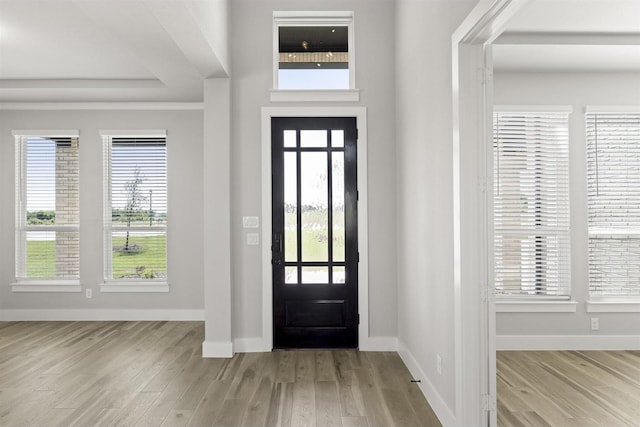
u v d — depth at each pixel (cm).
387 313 405
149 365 362
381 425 254
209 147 391
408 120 353
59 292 532
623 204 408
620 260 408
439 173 268
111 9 267
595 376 335
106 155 538
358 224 406
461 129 229
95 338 449
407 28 354
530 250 407
